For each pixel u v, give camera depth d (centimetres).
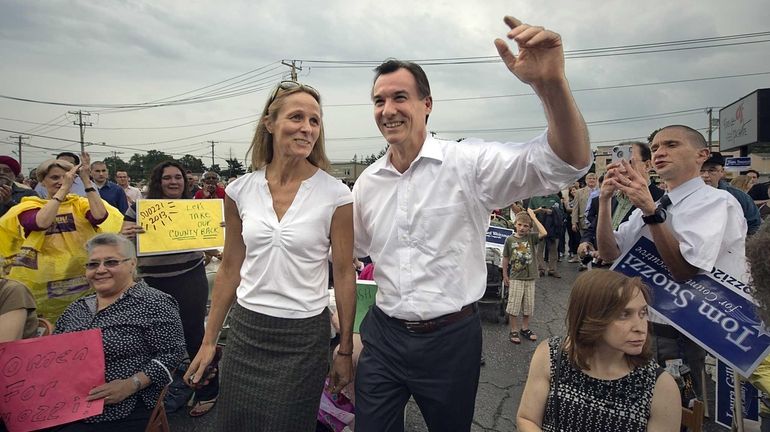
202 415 326
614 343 153
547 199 840
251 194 192
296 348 177
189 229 339
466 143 181
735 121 1778
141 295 246
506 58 138
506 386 381
